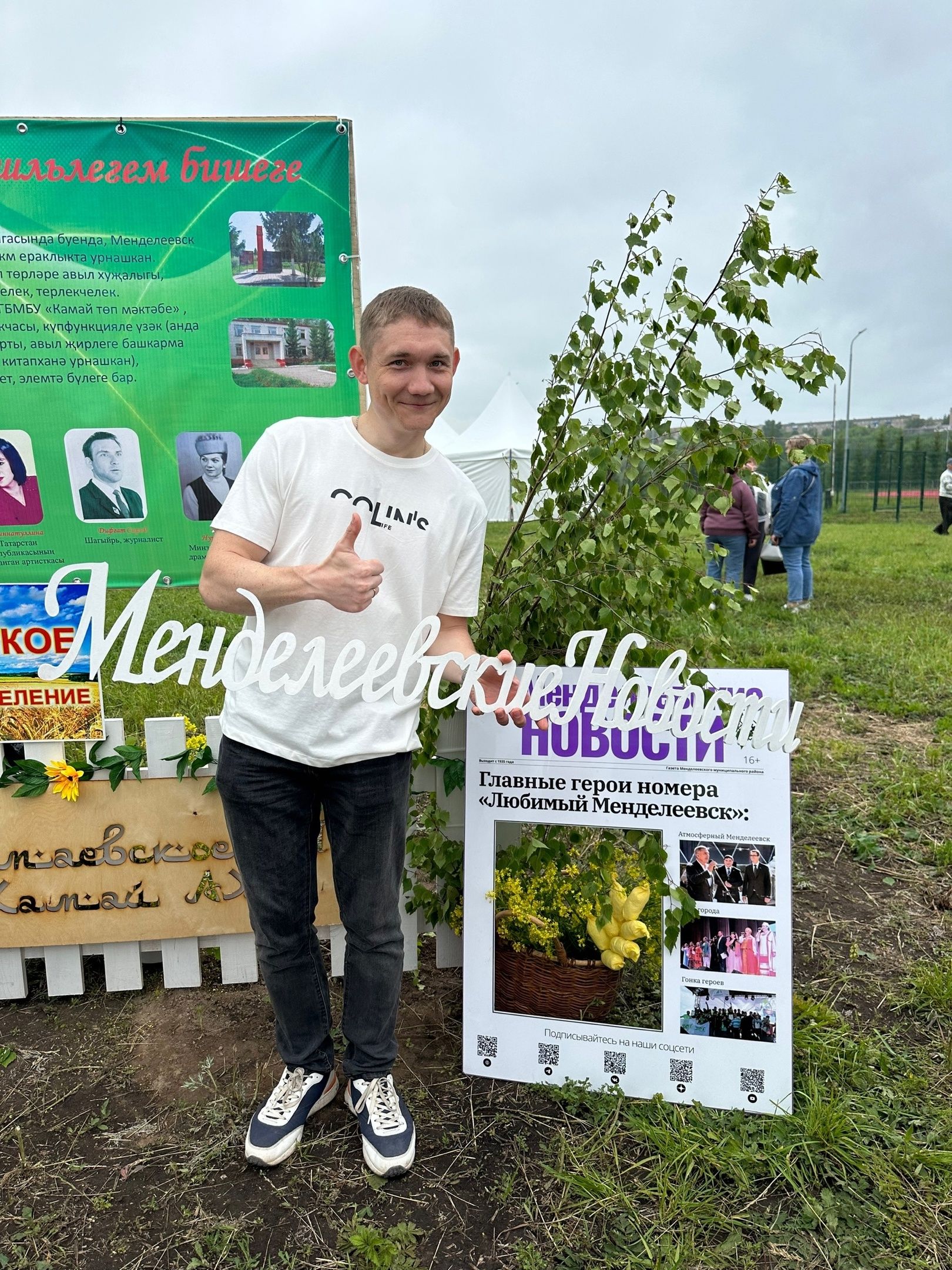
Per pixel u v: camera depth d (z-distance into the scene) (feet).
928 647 25.26
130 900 9.43
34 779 9.07
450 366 6.42
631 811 8.17
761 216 7.39
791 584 32.04
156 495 10.21
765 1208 6.95
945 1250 6.55
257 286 9.93
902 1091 8.10
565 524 8.71
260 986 9.93
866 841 13.01
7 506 10.02
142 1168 7.35
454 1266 6.47
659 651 8.73
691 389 7.69
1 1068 8.53
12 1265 6.45
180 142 9.56
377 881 7.14
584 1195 7.06
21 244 9.49
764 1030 7.84
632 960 8.16
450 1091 8.32
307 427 6.49
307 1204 7.01
